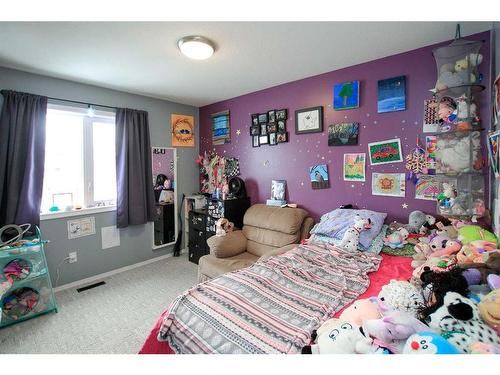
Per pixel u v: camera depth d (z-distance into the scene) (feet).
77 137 9.36
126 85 9.42
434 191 6.42
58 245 8.78
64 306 7.67
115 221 10.16
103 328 6.59
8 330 6.49
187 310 4.06
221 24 5.37
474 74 5.26
